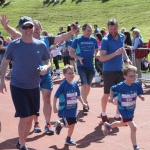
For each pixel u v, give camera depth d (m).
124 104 5.99
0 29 42.50
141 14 39.47
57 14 45.53
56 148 6.26
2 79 5.59
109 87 7.52
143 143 6.40
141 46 12.75
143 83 12.69
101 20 40.41
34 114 5.88
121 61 7.50
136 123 7.74
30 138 6.84
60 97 6.32
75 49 8.64
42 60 6.08
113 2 45.44
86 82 8.59
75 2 48.34
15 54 5.49
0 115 8.90
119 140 6.62
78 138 6.81
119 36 7.41
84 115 8.60
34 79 5.66
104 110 7.77
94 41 8.67
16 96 5.59
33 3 51.41
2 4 53.41
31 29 5.44
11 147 6.42
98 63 13.57
